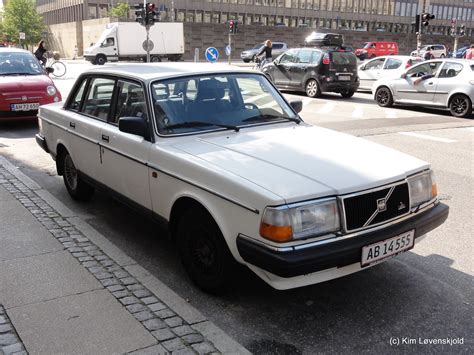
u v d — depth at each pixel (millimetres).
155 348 3184
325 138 4441
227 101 4816
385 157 3984
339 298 3906
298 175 3498
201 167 3707
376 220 3496
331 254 3232
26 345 3191
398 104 16406
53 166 8031
